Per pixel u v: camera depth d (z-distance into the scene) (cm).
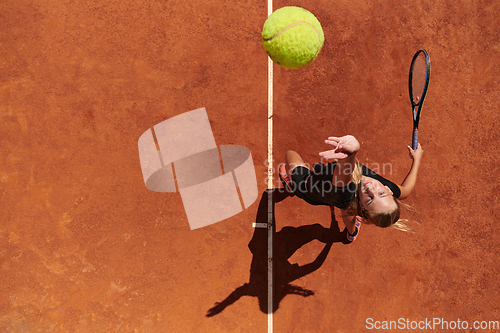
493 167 398
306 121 397
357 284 385
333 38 406
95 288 374
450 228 393
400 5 412
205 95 395
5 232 376
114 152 386
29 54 391
